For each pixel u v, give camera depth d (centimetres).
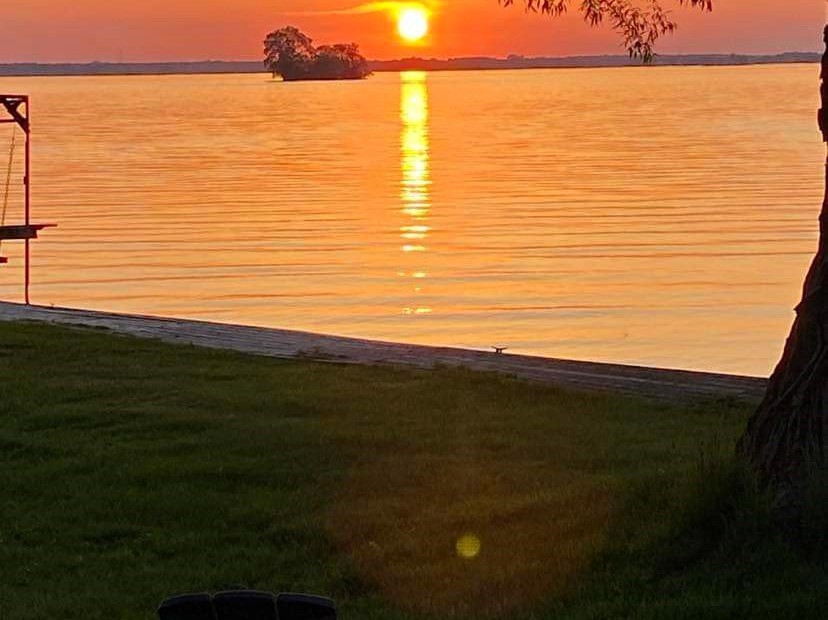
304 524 677
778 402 612
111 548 654
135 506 711
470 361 1166
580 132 8631
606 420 904
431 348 1241
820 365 593
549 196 4594
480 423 889
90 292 2675
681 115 10688
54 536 667
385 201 4528
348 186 5059
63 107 13612
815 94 15762
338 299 2569
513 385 1014
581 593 570
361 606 571
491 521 670
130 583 602
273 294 2633
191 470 772
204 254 3228
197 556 639
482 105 13812
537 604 559
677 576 577
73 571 621
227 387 1009
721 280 2762
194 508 706
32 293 2645
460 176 5450
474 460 793
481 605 564
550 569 596
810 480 584
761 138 7619
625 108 12262
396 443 834
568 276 2844
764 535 586
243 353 1168
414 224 3850
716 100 14025
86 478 761
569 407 945
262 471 771
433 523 669
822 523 577
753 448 623
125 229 3712
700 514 605
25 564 629
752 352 2031
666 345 2094
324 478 759
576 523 651
